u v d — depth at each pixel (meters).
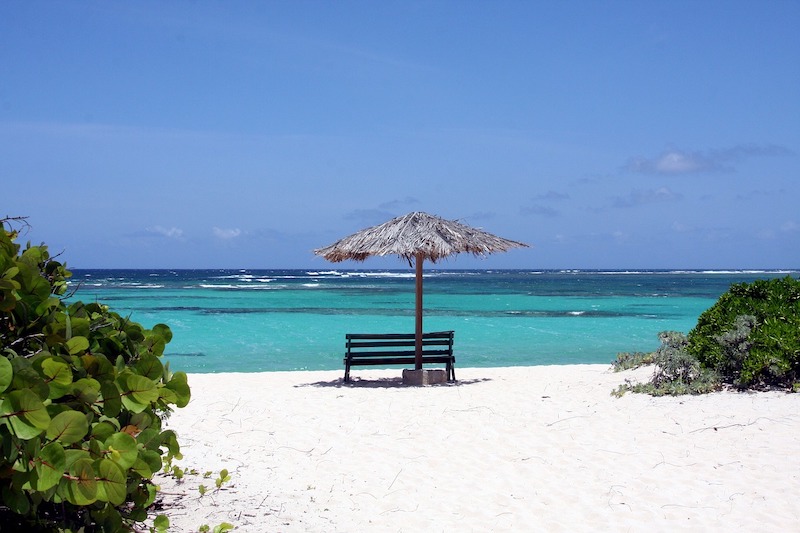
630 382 10.47
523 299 54.47
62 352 3.14
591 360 18.23
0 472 2.69
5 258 3.04
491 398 10.15
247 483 5.92
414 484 6.21
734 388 9.68
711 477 6.28
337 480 6.26
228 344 21.47
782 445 7.10
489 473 6.54
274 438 7.78
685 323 30.50
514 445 7.49
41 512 3.49
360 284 94.56
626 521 5.32
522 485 6.18
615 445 7.37
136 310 37.47
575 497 5.86
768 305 10.64
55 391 2.89
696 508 5.55
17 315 3.14
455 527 5.19
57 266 3.87
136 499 3.69
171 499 5.22
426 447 7.45
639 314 36.75
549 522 5.31
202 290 68.31
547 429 8.13
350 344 12.50
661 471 6.48
